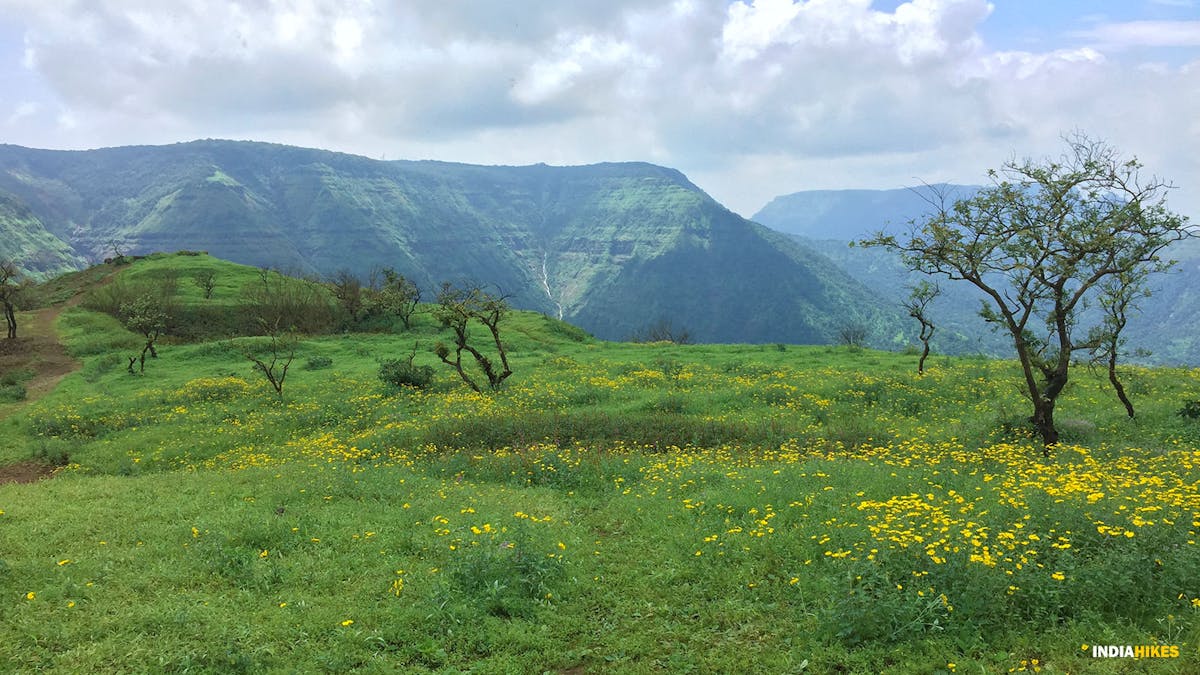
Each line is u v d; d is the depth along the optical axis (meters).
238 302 77.31
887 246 18.83
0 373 47.62
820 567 9.65
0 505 14.40
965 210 18.02
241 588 9.73
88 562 10.47
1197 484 11.77
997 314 19.30
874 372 35.03
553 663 7.93
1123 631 7.32
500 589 9.24
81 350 56.72
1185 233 16.55
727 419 25.12
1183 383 28.62
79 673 7.34
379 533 12.13
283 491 15.36
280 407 31.91
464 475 18.31
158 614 8.59
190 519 13.18
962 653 7.37
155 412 32.03
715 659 7.73
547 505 14.27
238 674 7.45
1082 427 20.44
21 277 102.38
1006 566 8.58
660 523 12.48
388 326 72.94
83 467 23.80
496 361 45.06
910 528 10.07
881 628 7.75
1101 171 16.89
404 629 8.45
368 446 23.52
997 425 21.33
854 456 18.27
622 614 9.04
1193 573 7.84
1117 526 9.30
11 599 9.10
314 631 8.41
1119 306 20.42
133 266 100.00
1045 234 17.58
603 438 22.02
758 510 12.23
